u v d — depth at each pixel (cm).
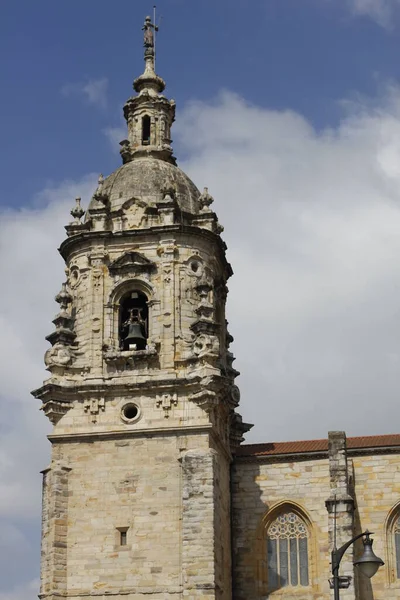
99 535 6944
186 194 8038
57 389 7275
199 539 6756
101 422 7206
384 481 7456
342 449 7288
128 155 8338
